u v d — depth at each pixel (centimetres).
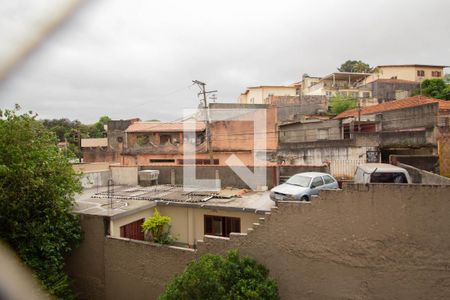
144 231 1164
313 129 2861
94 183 1688
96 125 5744
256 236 819
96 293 1062
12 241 912
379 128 2550
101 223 1049
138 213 1188
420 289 669
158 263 945
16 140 966
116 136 3684
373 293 705
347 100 3931
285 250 787
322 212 748
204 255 818
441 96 3512
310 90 5350
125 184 1773
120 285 1015
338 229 734
